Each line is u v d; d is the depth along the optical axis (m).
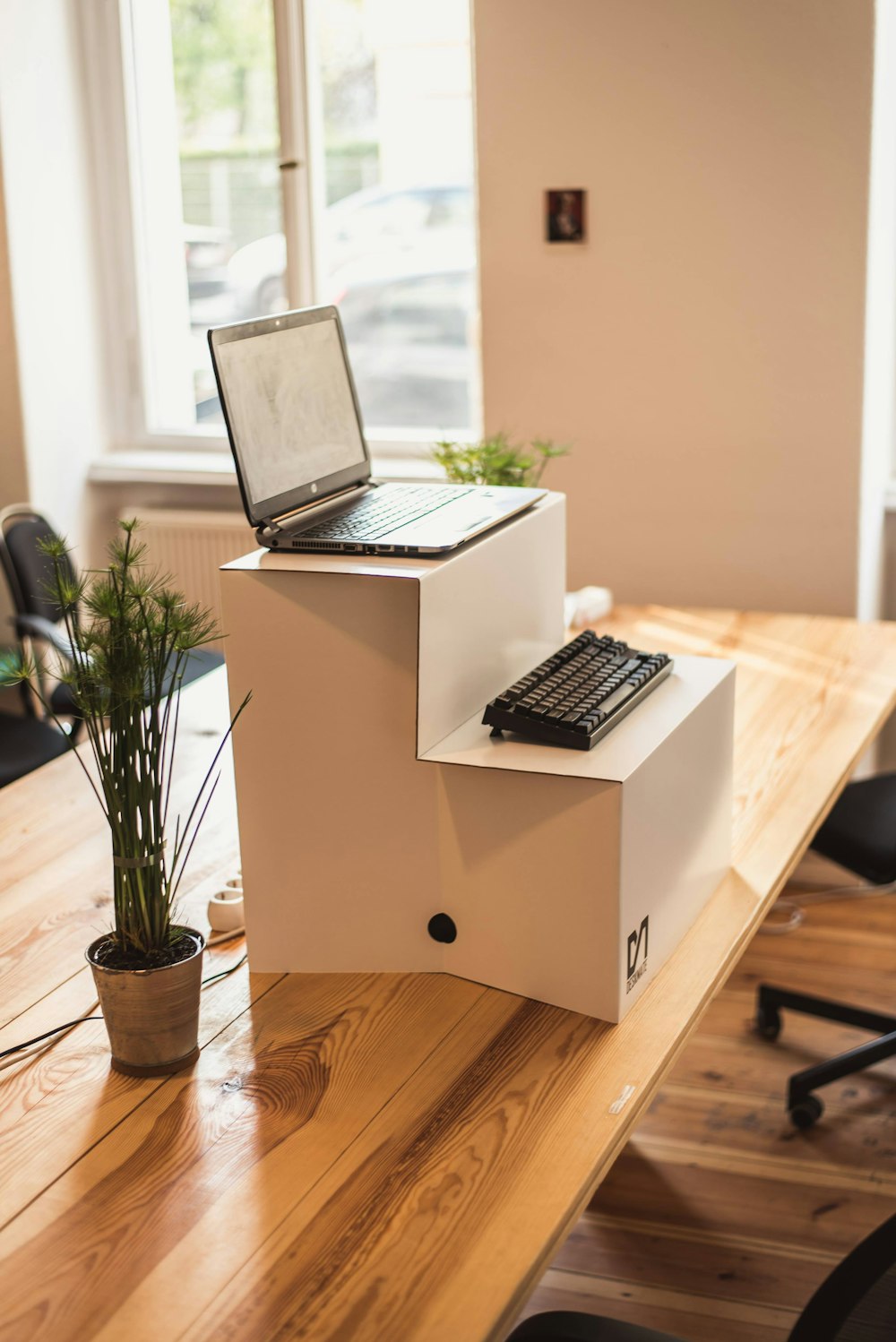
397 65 3.82
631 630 2.96
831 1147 2.50
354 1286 1.11
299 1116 1.33
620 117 3.16
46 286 4.00
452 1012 1.50
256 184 4.03
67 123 4.02
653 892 1.52
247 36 3.90
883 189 3.11
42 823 2.05
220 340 1.53
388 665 1.46
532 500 1.76
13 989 1.58
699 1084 2.70
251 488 1.55
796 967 3.11
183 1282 1.12
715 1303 2.14
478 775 1.46
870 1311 1.13
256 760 1.53
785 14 2.98
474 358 4.00
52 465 4.09
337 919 1.57
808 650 2.79
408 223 3.95
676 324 3.25
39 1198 1.23
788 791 2.08
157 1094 1.37
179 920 1.71
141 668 1.30
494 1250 1.14
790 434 3.23
